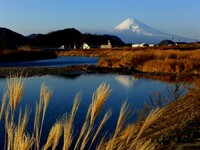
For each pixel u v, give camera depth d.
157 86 26.34
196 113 8.85
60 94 22.03
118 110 15.73
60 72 40.22
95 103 1.49
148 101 18.27
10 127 1.62
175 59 41.28
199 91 11.54
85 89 25.08
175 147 6.74
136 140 1.63
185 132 7.50
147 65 40.12
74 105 1.58
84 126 1.56
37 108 1.66
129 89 25.05
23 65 54.00
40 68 44.44
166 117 8.74
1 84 24.64
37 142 1.64
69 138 1.55
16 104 1.60
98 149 1.70
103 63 46.88
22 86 1.59
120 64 44.41
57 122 1.59
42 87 1.65
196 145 6.82
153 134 7.78
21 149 1.51
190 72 35.16
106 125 11.66
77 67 45.03
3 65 53.75
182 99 11.94
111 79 32.59
